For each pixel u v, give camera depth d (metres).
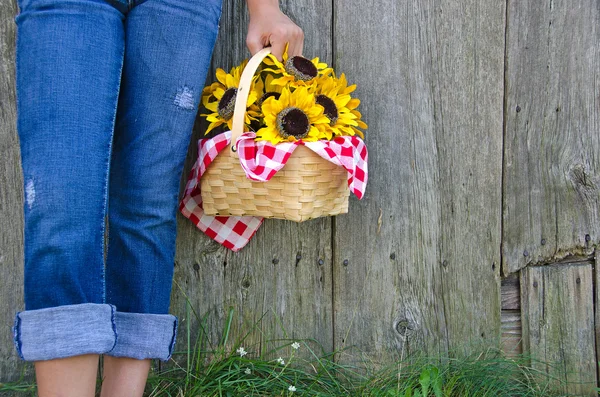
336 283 1.69
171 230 1.30
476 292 1.77
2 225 1.48
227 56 1.58
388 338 1.72
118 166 1.23
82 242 1.03
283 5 1.59
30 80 1.06
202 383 1.51
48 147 1.03
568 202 1.78
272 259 1.65
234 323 1.64
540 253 1.79
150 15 1.21
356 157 1.37
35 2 1.07
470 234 1.75
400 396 1.48
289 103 1.31
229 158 1.34
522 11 1.72
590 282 1.79
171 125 1.24
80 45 1.07
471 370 1.65
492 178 1.75
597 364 1.79
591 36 1.75
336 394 1.57
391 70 1.67
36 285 1.01
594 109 1.77
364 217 1.69
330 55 1.63
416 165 1.71
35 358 0.98
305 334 1.68
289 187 1.31
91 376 1.03
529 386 1.70
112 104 1.12
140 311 1.25
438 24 1.68
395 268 1.72
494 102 1.73
